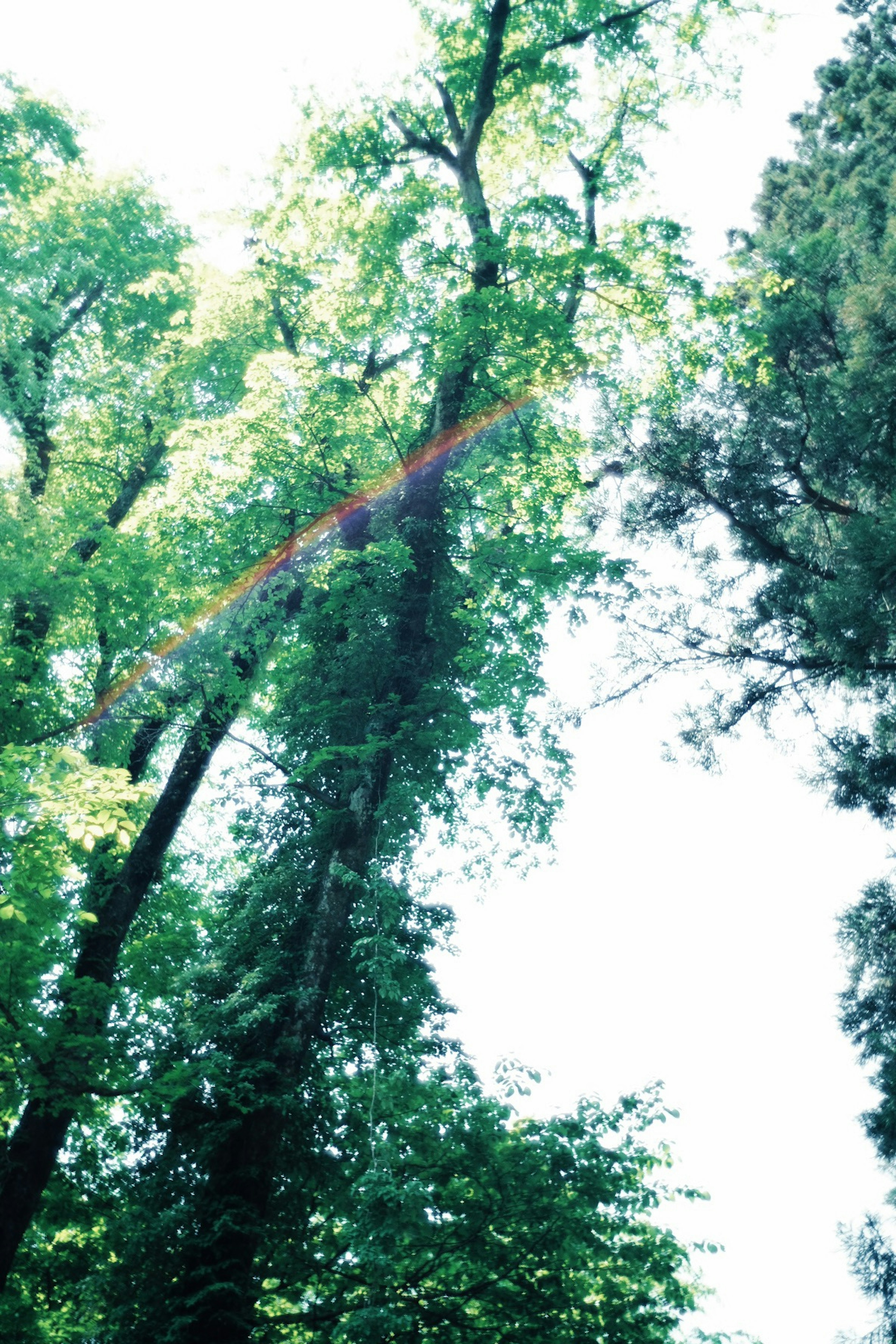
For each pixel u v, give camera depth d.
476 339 16.20
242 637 15.32
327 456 16.22
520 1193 10.88
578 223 17.59
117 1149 14.59
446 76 20.34
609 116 20.75
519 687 16.42
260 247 18.61
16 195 19.62
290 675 17.00
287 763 16.50
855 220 23.25
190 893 17.80
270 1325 11.80
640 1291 11.09
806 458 19.27
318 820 15.26
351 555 15.64
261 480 15.90
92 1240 13.74
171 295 20.38
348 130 19.08
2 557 13.80
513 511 18.47
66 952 14.97
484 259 16.39
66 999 12.14
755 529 19.14
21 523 14.38
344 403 15.93
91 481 19.27
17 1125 13.48
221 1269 11.38
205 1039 13.52
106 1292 11.88
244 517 15.88
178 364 18.86
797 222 26.09
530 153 21.28
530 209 17.48
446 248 17.56
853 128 26.28
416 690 15.84
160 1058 13.54
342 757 15.71
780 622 18.28
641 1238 11.38
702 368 18.44
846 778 18.06
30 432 18.45
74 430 19.22
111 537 14.98
